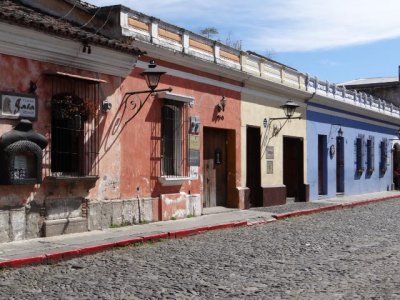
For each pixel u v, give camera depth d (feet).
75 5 42.16
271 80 65.21
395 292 23.27
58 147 38.01
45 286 24.39
